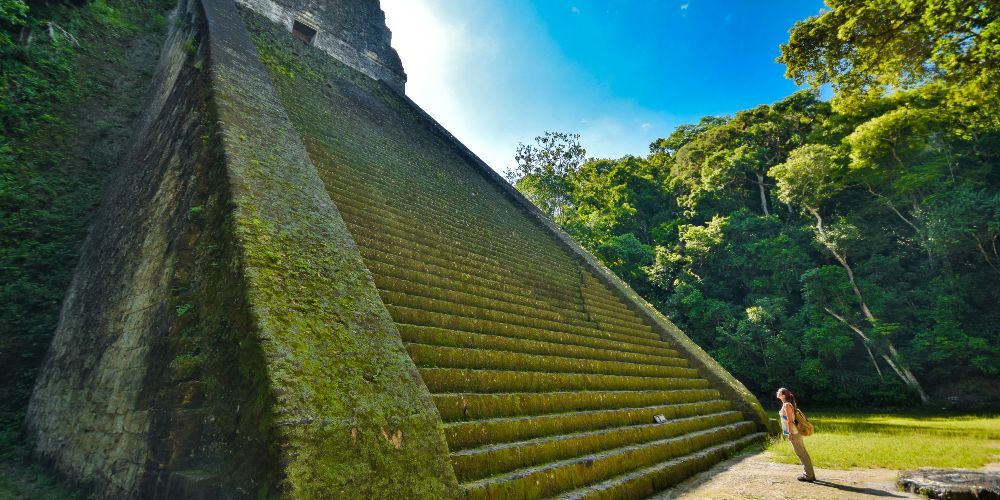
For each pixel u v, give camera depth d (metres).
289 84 11.31
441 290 6.53
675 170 38.66
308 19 16.38
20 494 4.22
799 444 5.18
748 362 20.50
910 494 4.49
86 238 7.62
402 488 2.75
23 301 6.58
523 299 8.24
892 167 22.88
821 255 24.78
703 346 22.48
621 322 10.35
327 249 4.37
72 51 9.41
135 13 11.20
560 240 13.97
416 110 17.06
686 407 7.55
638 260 27.55
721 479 5.36
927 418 13.45
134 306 4.73
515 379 5.39
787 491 4.72
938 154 22.62
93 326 5.50
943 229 19.34
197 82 6.54
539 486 3.86
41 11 9.34
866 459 6.11
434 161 13.79
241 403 2.84
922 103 23.42
